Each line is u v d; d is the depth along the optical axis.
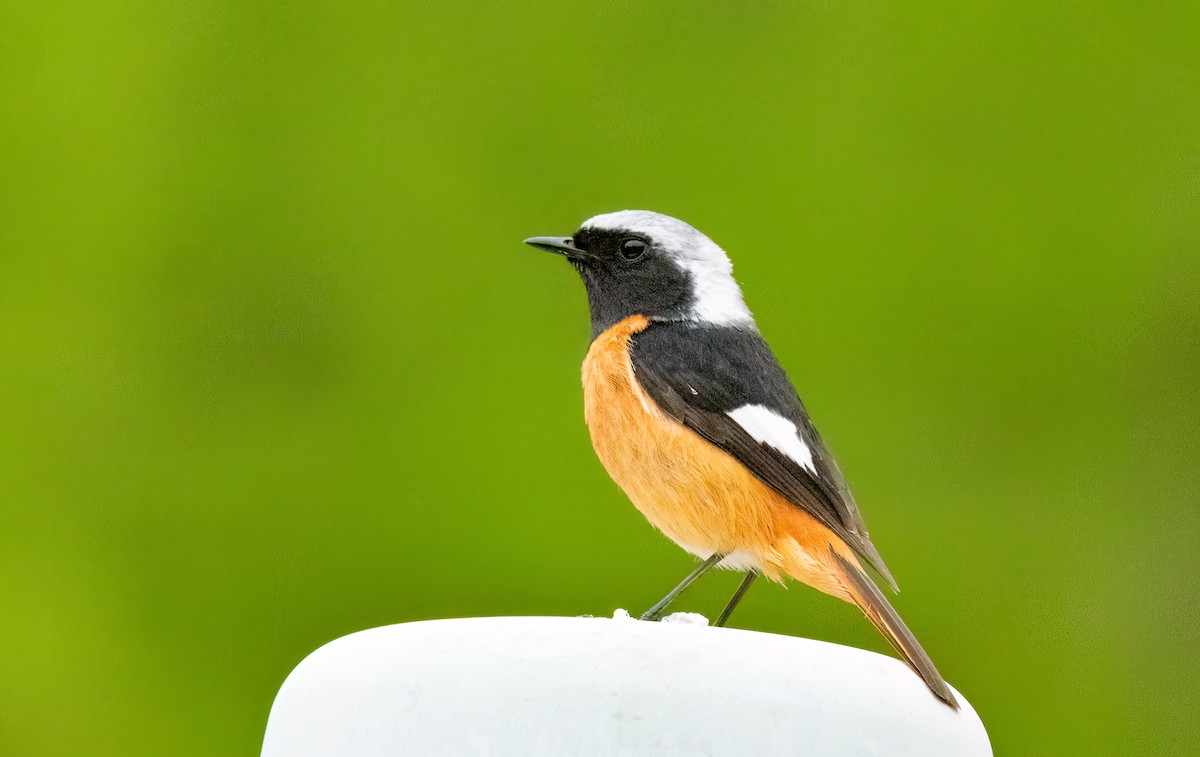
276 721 3.83
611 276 3.95
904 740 3.82
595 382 3.94
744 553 3.93
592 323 3.96
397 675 3.82
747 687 3.82
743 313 3.95
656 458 3.93
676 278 3.95
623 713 3.81
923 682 3.84
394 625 3.84
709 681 3.82
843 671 3.83
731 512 3.92
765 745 3.81
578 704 3.81
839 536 3.91
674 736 3.81
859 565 3.91
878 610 3.90
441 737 3.81
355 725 3.82
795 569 3.92
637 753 3.81
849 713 3.82
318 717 3.82
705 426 3.92
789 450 3.92
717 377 3.93
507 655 3.82
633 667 3.82
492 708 3.81
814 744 3.81
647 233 3.95
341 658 3.83
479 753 3.81
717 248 3.96
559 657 3.82
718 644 3.82
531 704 3.81
